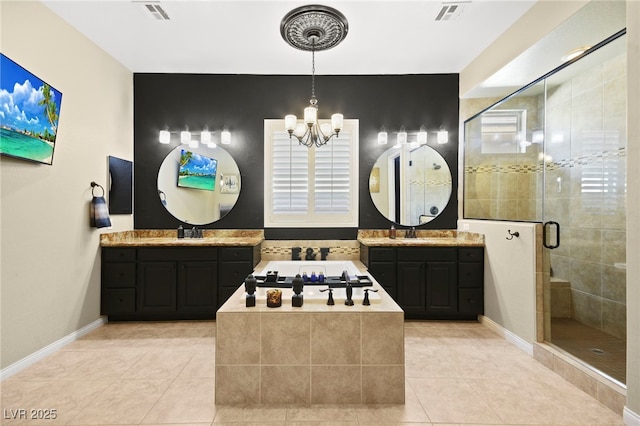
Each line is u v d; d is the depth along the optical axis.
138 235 3.57
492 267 3.00
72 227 2.69
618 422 1.66
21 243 2.21
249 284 1.85
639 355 1.58
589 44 2.48
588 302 2.83
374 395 1.78
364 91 3.67
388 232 3.65
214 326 3.04
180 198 3.65
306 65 3.43
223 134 3.58
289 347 1.77
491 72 3.03
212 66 3.45
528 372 2.19
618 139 2.67
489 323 3.03
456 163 3.68
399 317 1.77
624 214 2.59
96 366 2.24
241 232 3.63
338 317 1.77
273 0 2.37
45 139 2.37
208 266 3.12
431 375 2.13
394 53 3.18
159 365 2.26
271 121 3.64
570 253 2.98
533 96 3.20
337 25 2.62
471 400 1.84
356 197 3.68
